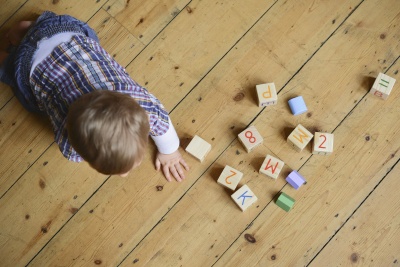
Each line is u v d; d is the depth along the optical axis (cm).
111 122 89
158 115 109
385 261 119
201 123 130
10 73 122
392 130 125
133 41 136
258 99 127
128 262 125
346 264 120
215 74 132
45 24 114
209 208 126
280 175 125
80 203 129
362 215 122
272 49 132
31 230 128
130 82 109
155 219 126
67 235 127
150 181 128
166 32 136
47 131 133
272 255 122
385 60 129
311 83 130
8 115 134
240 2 136
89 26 134
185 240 125
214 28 135
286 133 128
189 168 128
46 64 105
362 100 128
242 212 125
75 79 103
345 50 131
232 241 123
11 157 132
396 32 130
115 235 127
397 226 121
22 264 127
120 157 92
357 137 126
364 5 132
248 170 126
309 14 133
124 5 137
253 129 124
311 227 122
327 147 122
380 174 123
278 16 134
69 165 130
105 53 115
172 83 133
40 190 130
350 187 124
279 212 124
